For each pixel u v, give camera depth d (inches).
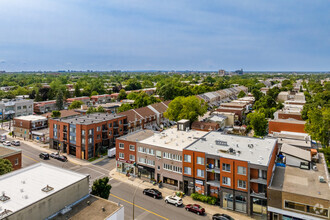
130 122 3481.8
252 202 1605.6
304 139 2484.0
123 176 2265.0
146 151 2167.8
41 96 6141.7
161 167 2071.9
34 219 1125.1
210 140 2170.3
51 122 3068.4
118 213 1268.5
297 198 1418.6
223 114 4057.6
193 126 3430.1
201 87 7706.7
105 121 2994.6
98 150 2832.2
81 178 1425.9
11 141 3376.0
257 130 3341.5
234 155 1765.5
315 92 7234.3
